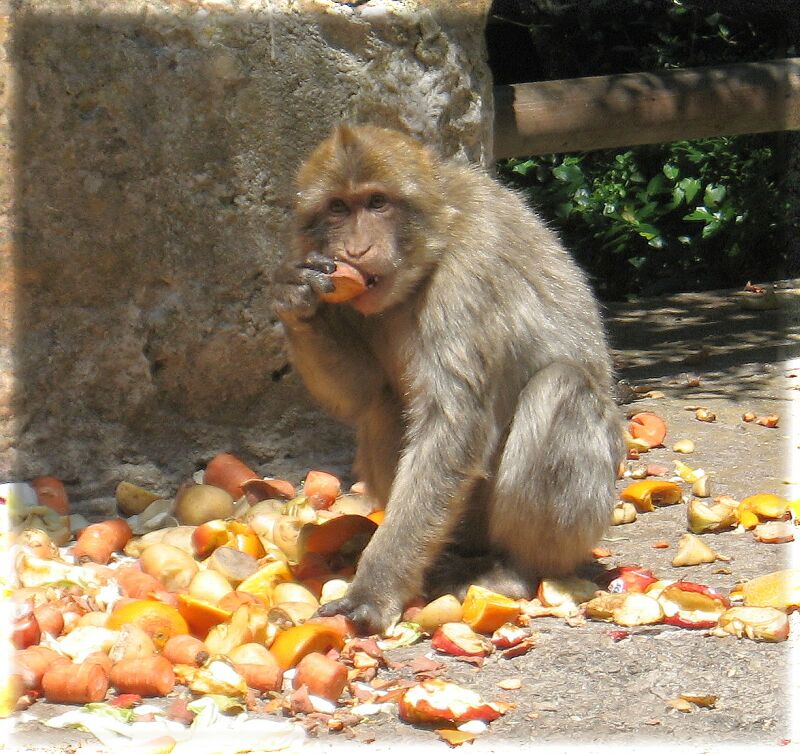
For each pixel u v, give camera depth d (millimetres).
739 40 18234
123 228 8539
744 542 8031
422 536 6680
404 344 6949
